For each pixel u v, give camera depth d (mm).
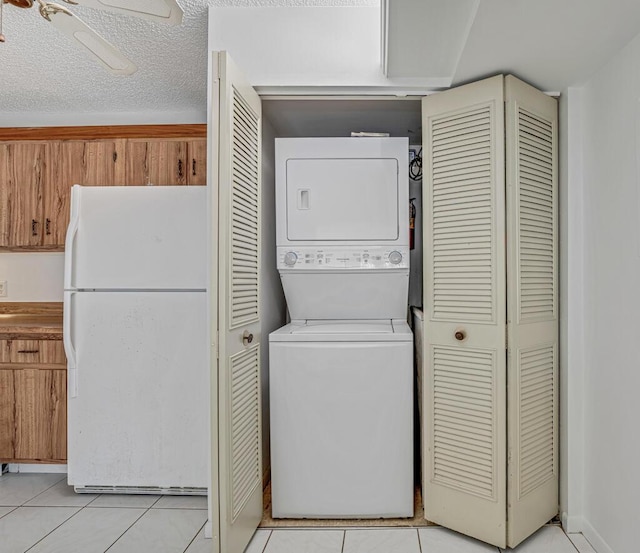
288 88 2182
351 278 2582
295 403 2270
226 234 1792
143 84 2855
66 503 2541
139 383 2576
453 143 2148
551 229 2236
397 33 1765
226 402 1796
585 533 2139
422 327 2320
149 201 2588
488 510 2045
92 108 3244
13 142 3184
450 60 1986
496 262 2031
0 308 3459
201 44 2379
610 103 1921
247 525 2049
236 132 1901
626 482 1814
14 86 2873
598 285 2033
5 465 2975
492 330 2041
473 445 2094
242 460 1982
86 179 3143
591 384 2102
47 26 2180
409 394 2254
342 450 2260
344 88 2193
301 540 2131
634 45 1737
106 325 2582
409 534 2176
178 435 2566
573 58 1896
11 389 2832
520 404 2051
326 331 2342
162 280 2570
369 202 2502
